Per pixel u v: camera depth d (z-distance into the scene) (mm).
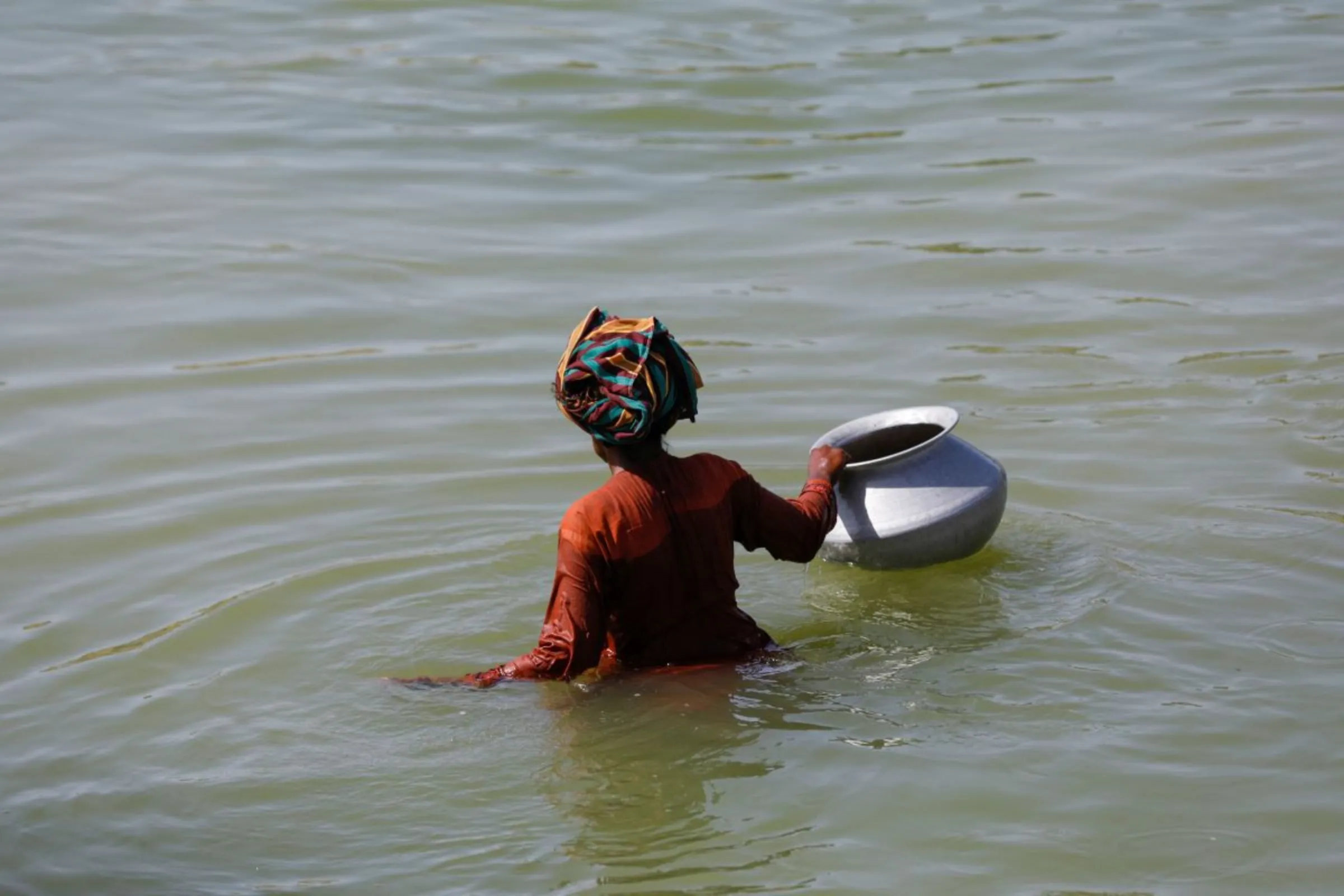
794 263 13234
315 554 8516
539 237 13836
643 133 16531
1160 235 13695
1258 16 20625
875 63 18797
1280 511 8773
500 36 19672
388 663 7285
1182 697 6660
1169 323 11883
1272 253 13195
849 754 6230
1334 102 16922
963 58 18938
